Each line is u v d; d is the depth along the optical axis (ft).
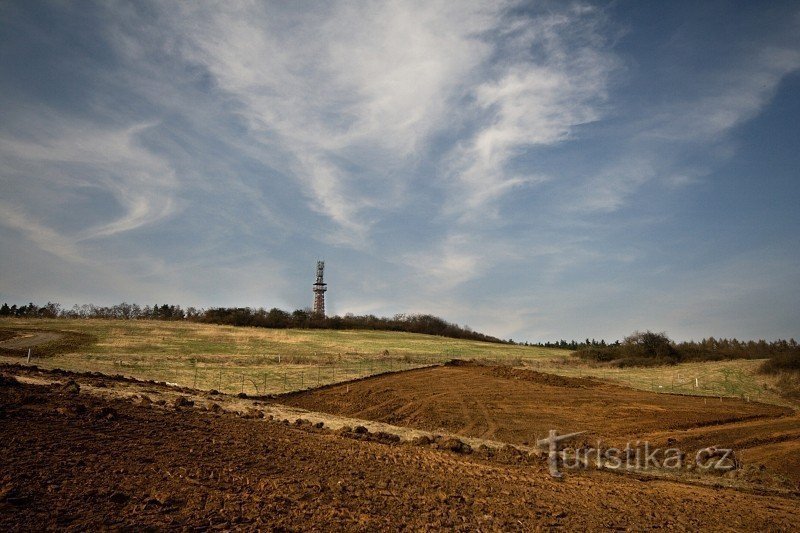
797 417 100.42
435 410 98.17
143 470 31.40
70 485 26.86
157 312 335.67
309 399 104.53
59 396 50.60
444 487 37.78
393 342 234.99
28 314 307.37
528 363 186.91
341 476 37.06
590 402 111.45
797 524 36.94
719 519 36.73
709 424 92.89
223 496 28.58
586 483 45.68
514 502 35.65
